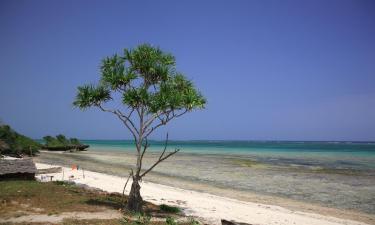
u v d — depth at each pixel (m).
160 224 17.20
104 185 30.69
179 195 28.14
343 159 74.81
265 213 23.14
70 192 23.47
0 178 26.36
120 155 80.81
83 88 19.89
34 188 23.36
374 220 23.36
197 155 88.38
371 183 38.00
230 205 25.19
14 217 16.38
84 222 16.20
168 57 20.59
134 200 19.39
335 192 32.78
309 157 82.25
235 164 59.56
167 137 19.89
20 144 55.06
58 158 63.94
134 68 20.11
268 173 46.16
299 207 26.52
